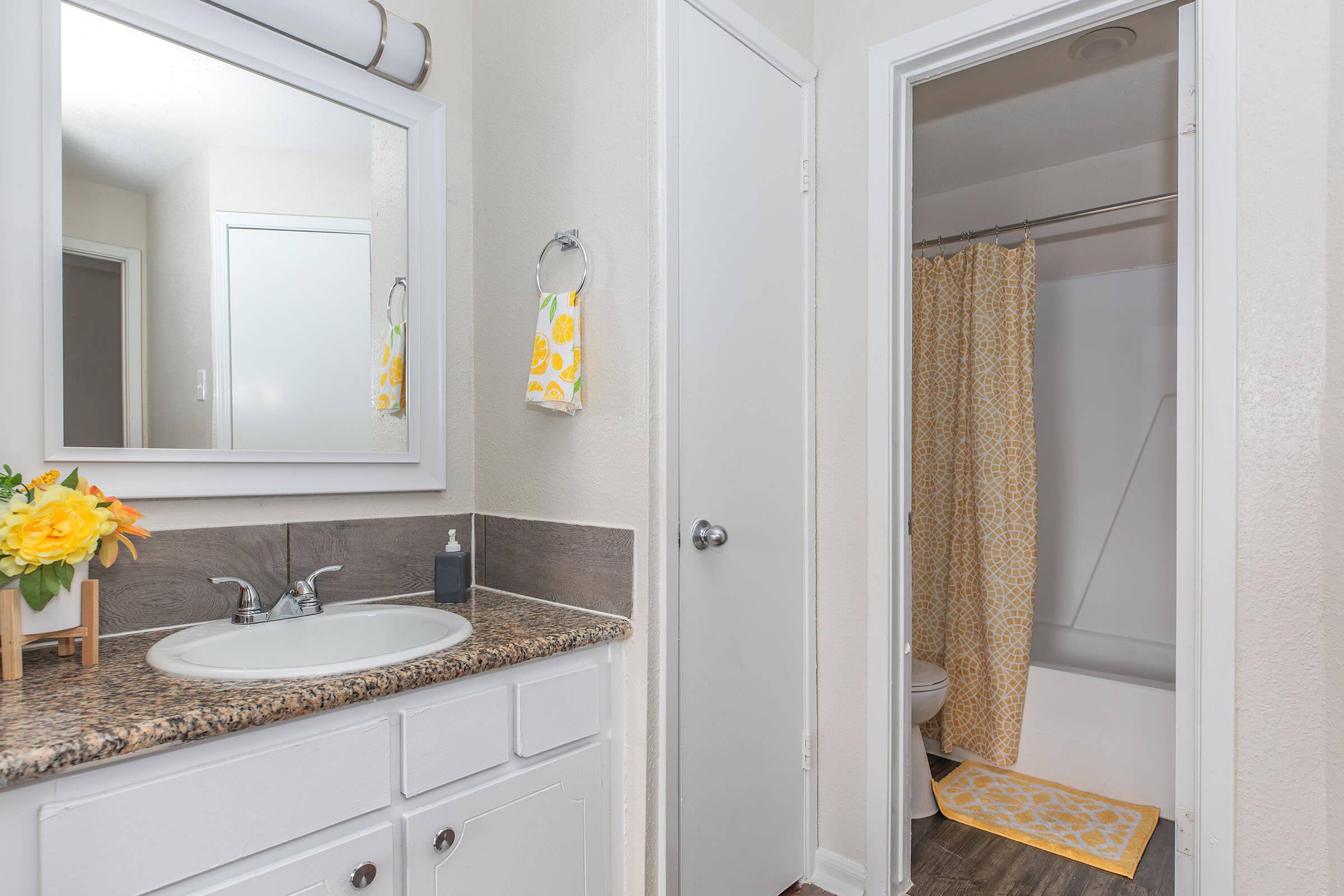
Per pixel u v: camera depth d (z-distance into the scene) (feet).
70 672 3.51
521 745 4.13
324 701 3.26
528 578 5.39
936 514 8.93
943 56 5.56
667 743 4.73
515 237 5.53
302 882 3.25
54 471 3.66
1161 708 7.50
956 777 8.27
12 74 3.76
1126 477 10.22
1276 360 4.11
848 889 5.89
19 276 3.79
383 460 5.26
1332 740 3.89
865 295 5.88
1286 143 4.09
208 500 4.49
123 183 4.16
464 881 3.86
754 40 5.47
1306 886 4.00
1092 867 6.47
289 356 4.84
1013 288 8.21
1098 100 7.66
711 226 5.13
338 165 5.08
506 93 5.59
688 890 4.92
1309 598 4.00
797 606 5.94
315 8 4.70
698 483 5.01
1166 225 9.22
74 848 2.66
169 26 4.28
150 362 4.25
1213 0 4.31
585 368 5.03
